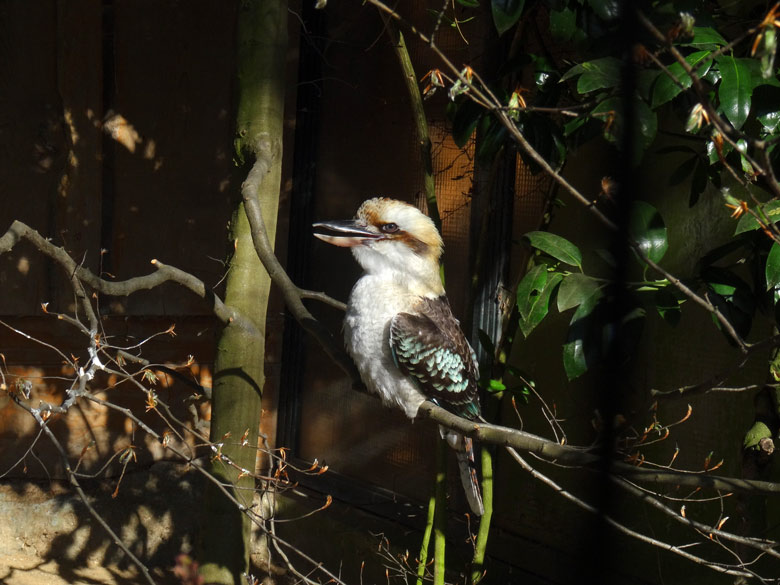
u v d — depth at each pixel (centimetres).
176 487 801
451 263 718
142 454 804
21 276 762
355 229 511
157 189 789
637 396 607
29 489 790
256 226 484
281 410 848
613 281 455
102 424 795
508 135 511
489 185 592
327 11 808
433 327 500
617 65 407
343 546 749
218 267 801
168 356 803
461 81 339
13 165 756
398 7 742
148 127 784
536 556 662
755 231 466
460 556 691
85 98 763
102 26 765
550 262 541
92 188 770
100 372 788
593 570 629
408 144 747
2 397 779
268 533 469
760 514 484
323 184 821
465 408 521
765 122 390
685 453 589
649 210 449
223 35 790
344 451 809
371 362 503
